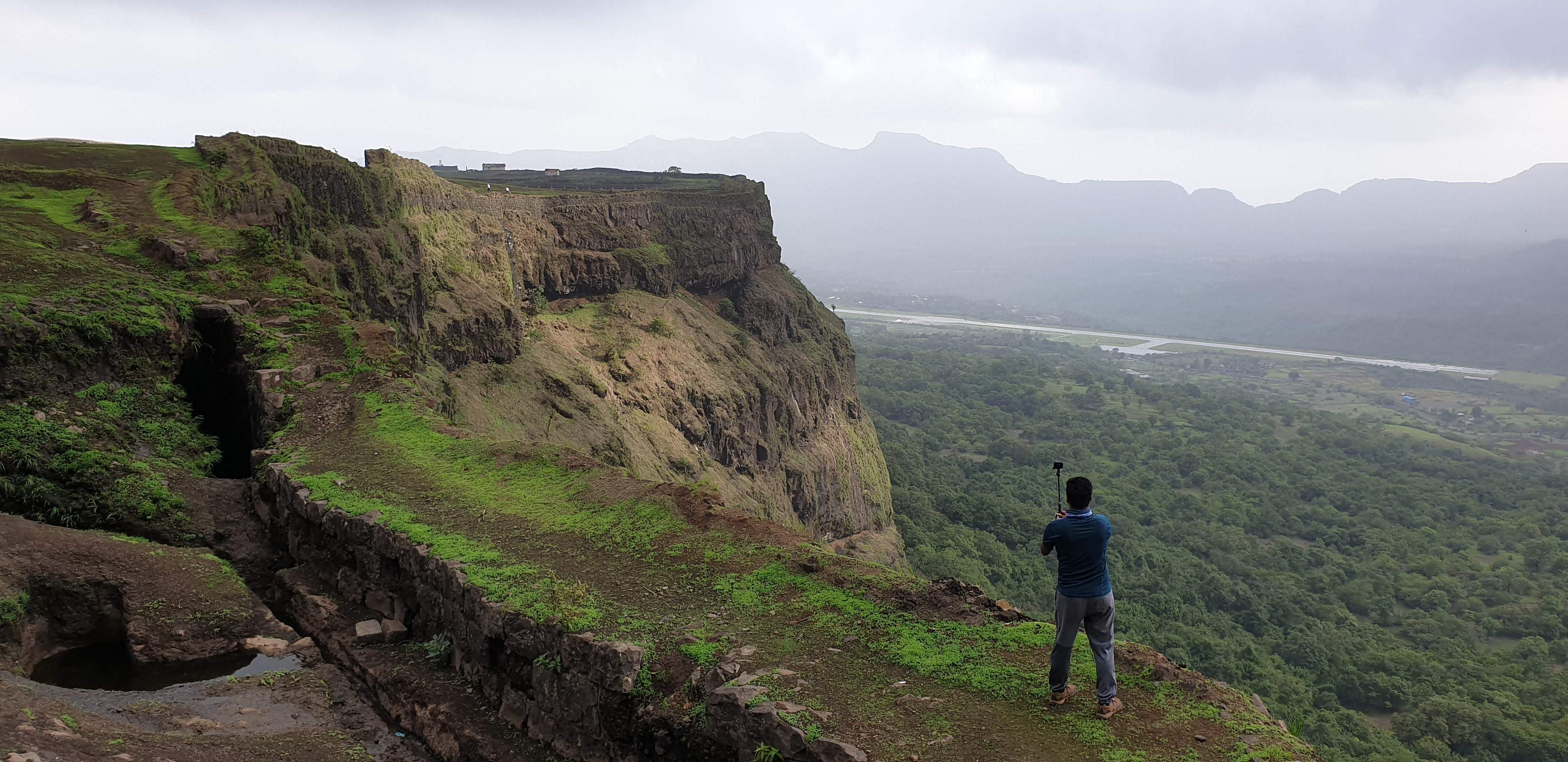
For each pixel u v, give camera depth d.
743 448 63.50
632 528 13.25
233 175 32.00
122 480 15.66
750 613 10.89
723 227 79.75
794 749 8.29
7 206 25.77
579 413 48.16
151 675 11.80
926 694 9.05
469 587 11.59
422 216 47.81
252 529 15.95
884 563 73.62
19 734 8.17
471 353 45.66
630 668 9.79
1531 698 60.50
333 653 12.56
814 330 88.12
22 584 11.85
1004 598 73.88
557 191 76.69
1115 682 8.52
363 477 15.48
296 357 20.17
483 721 10.86
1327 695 60.44
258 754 9.66
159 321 19.33
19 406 16.36
